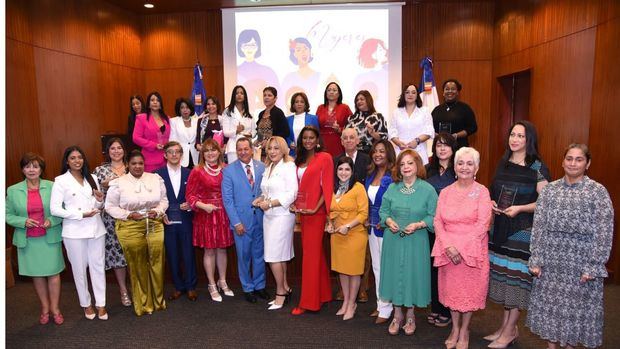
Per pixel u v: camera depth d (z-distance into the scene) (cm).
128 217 349
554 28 542
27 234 332
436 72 755
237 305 384
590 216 243
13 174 516
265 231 364
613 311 360
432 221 298
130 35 777
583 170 249
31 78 556
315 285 355
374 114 423
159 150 480
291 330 333
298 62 754
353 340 315
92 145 673
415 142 405
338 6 744
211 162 379
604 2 442
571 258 251
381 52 743
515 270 282
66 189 334
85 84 660
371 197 338
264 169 384
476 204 281
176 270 396
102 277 357
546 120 562
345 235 338
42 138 573
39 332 337
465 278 282
